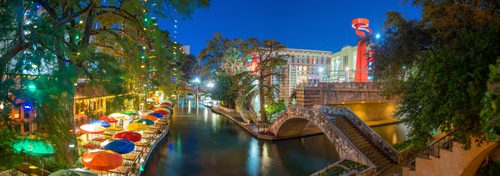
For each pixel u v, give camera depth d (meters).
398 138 29.97
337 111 23.61
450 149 11.12
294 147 26.25
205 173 18.98
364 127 21.16
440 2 9.52
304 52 60.75
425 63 8.88
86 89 13.59
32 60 6.41
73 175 9.53
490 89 4.58
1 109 7.39
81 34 12.69
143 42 14.71
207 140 28.53
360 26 45.00
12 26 6.48
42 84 6.52
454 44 8.03
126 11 11.64
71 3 9.29
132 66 13.53
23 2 6.47
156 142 24.92
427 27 10.04
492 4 8.24
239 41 34.94
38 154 9.44
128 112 25.75
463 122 7.37
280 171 19.72
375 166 16.92
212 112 51.91
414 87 10.43
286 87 46.97
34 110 7.77
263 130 30.42
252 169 20.06
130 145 15.92
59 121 8.08
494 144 9.23
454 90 7.33
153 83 18.39
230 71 49.47
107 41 15.08
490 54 7.04
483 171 12.22
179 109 56.78
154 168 19.64
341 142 19.52
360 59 39.03
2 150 7.61
